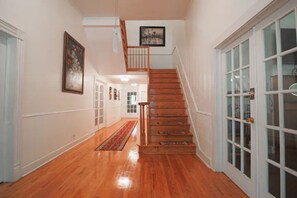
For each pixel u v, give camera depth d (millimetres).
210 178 2385
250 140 1924
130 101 11664
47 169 2664
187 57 4449
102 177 2398
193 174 2516
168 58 7898
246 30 1925
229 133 2434
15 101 2240
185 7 4160
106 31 4555
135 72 6109
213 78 2619
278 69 1504
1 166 2211
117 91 9477
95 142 4453
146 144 3602
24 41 2340
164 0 3840
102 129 6578
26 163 2455
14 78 2236
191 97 3982
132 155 3389
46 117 2910
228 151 2457
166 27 8000
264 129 1680
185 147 3512
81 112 4457
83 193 1979
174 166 2824
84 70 4582
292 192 1390
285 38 1441
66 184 2189
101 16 4402
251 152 1876
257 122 1781
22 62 2305
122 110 11578
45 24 2830
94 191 2025
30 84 2486
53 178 2355
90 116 5156
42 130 2809
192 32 3861
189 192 2018
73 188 2092
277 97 1532
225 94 2492
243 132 2074
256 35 1786
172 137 3816
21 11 2289
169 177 2412
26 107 2424
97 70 5789
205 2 2980
